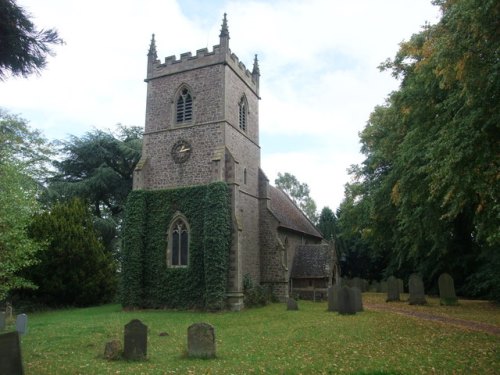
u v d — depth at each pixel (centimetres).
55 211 3108
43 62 830
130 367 1034
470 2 1013
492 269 2578
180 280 2619
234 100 2952
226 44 2872
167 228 2731
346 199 3856
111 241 3872
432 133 1585
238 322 1897
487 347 1181
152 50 3100
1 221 1792
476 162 1120
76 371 1001
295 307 2402
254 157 3194
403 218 2094
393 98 1980
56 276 2888
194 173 2775
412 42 1917
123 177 4412
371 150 3372
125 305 2658
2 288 1906
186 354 1154
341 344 1281
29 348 1321
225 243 2530
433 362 1008
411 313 2077
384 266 4856
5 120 3384
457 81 1262
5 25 759
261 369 980
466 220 2738
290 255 3409
